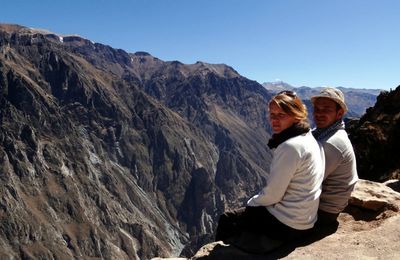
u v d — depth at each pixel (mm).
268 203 1897
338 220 2348
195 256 1997
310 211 1876
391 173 6070
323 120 2158
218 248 2008
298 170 1834
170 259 2217
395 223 2205
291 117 1843
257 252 1917
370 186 2719
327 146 2072
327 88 2166
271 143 1902
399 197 2555
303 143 1814
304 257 1884
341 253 1913
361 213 2414
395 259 1841
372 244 1990
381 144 6770
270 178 1850
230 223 2070
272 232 1906
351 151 2121
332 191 2115
